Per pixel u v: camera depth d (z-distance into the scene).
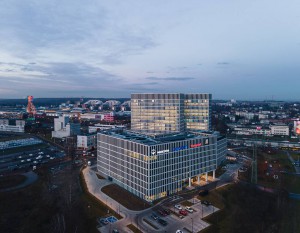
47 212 137.12
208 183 185.38
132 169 165.50
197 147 180.62
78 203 150.00
